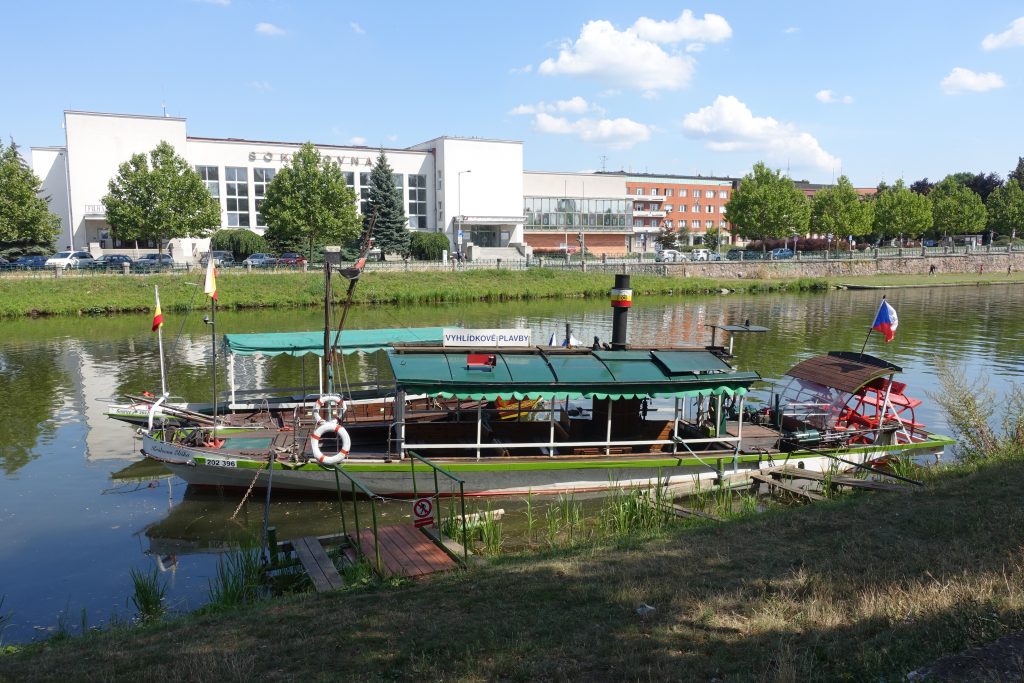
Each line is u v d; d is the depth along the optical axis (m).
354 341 18.98
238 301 49.53
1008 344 35.62
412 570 10.01
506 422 16.61
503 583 8.93
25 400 24.00
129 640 8.08
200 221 56.91
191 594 11.23
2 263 53.03
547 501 15.59
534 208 91.94
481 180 84.19
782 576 8.53
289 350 18.55
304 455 15.55
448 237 79.62
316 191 60.22
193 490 16.06
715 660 6.36
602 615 7.62
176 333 38.12
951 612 6.61
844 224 87.00
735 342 36.31
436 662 6.67
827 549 9.53
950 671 5.54
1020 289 66.62
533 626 7.41
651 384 15.52
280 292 51.25
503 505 15.34
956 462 16.17
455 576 9.58
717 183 126.44
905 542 9.41
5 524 14.16
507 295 57.91
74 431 20.62
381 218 70.00
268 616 8.43
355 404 19.30
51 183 70.12
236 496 15.77
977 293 63.12
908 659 5.91
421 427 16.17
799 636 6.72
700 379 15.81
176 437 16.56
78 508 15.05
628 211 97.25
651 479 16.09
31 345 34.50
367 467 15.02
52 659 7.55
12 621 10.39
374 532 10.35
